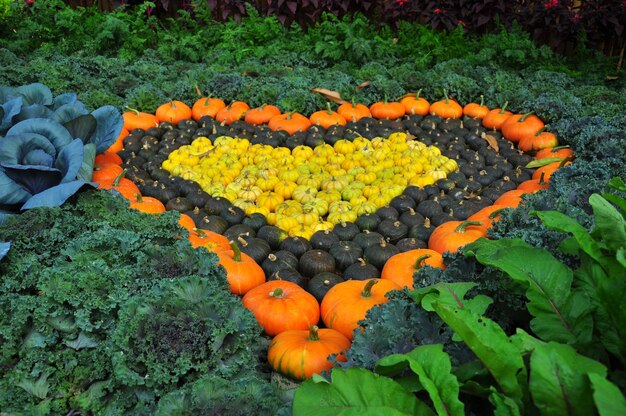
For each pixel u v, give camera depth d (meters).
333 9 5.02
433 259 2.13
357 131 3.36
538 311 1.39
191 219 2.44
